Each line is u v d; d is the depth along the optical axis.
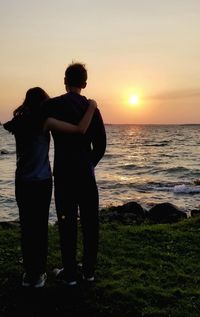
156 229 9.87
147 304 5.67
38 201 5.59
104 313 5.38
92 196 5.62
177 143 118.44
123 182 35.72
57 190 5.58
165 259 7.74
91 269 5.95
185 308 5.62
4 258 7.18
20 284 6.07
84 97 5.58
